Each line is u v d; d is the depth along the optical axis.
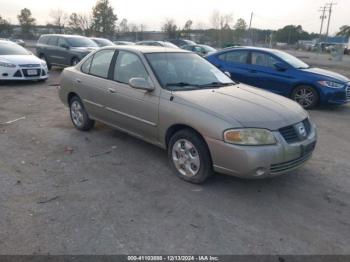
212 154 3.88
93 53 5.89
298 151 3.93
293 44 92.06
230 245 3.10
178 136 4.27
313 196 4.07
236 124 3.72
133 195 3.95
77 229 3.27
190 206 3.73
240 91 4.70
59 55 15.91
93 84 5.59
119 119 5.23
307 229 3.39
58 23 72.31
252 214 3.62
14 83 11.71
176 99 4.28
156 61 4.89
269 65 9.38
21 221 3.37
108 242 3.09
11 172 4.48
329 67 27.00
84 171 4.56
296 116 4.14
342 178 4.59
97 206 3.69
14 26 78.44
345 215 3.67
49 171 4.54
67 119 7.12
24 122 6.85
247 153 3.64
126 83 5.04
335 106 9.62
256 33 86.50
